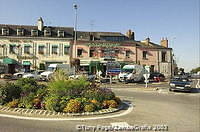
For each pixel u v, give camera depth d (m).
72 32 44.28
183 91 22.28
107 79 32.97
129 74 32.75
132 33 49.12
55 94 11.17
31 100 10.59
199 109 12.06
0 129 7.41
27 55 40.38
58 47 41.69
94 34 45.88
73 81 12.09
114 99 12.02
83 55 42.47
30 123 8.20
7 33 39.97
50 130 7.44
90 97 11.48
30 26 43.09
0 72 38.44
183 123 8.82
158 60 46.84
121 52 44.41
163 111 11.12
